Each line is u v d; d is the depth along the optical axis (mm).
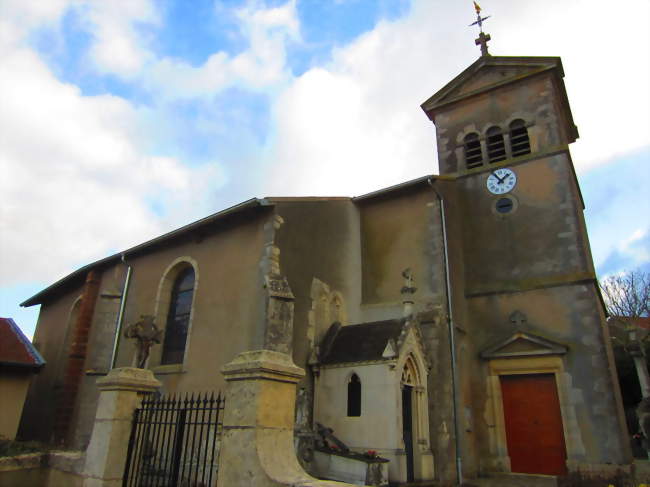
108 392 7523
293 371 5738
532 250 14430
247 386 5523
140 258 15758
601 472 11250
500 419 13266
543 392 12984
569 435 12148
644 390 13328
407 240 15023
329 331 13102
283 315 11086
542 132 15734
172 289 14469
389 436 10133
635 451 20188
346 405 11070
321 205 14336
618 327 24297
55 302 20719
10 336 13539
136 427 7281
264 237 12180
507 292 14320
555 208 14469
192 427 11203
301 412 10945
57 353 18516
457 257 15086
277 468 5074
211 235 13664
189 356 12461
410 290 12461
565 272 13641
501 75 17422
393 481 9727
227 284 12492
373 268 15375
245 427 5316
